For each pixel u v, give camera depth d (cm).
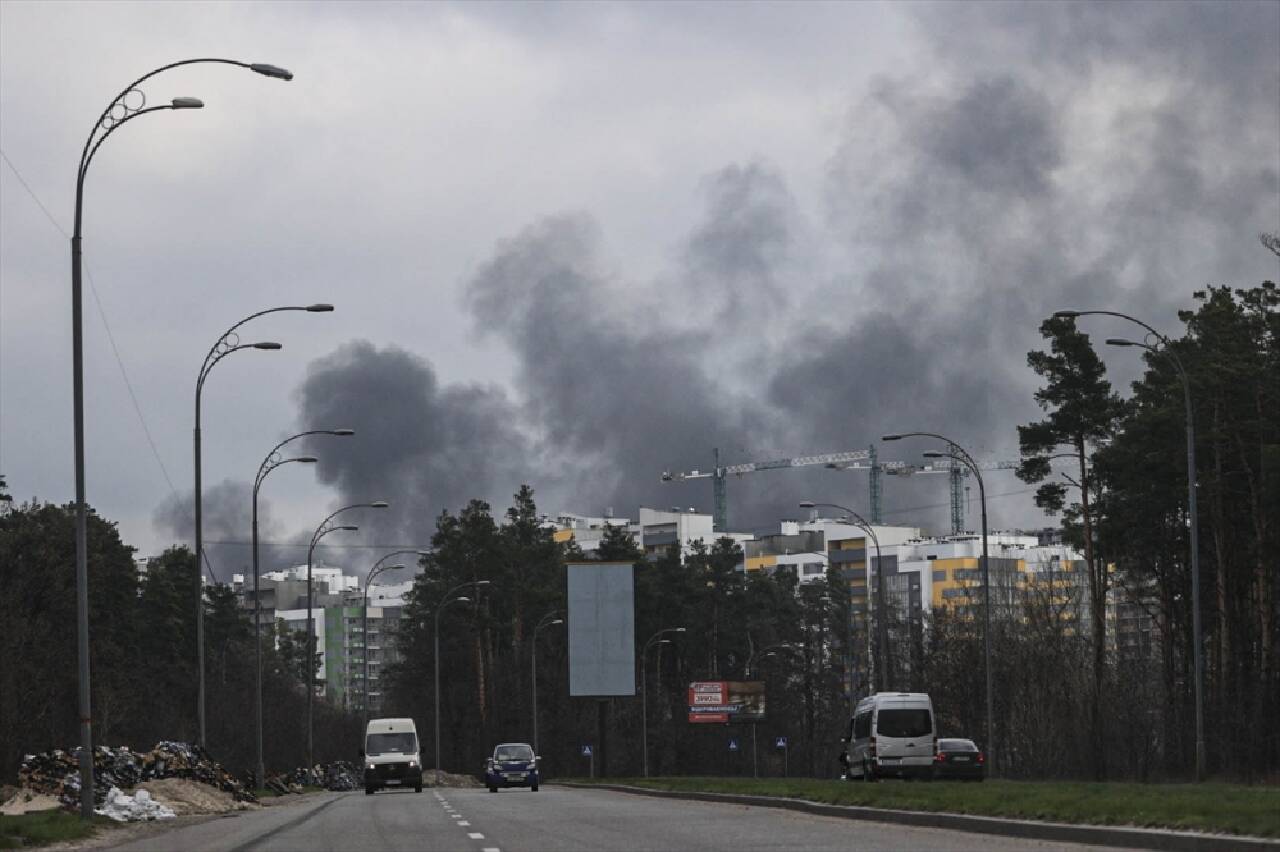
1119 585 10319
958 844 2448
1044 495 9869
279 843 2886
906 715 6462
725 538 18300
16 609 7450
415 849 2606
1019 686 10656
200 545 6062
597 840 2767
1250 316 8969
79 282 3794
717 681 15288
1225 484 8862
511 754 8138
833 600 18500
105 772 5116
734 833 2914
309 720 9444
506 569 16688
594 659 10594
